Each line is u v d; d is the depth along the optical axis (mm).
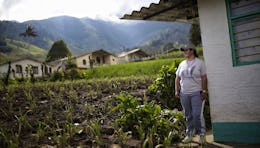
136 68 25469
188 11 6535
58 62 45375
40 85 11359
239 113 4895
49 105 7566
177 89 5457
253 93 4766
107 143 4902
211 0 5074
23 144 4828
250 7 4867
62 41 65750
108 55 56406
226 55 4984
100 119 6379
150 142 4691
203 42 5176
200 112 5059
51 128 5496
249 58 4883
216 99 5094
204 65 5055
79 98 8664
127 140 5051
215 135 5145
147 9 5750
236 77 4898
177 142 5281
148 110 5438
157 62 26062
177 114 6082
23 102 7855
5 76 14609
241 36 4945
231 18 4945
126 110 5645
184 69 5156
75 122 6250
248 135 4836
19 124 5484
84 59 50031
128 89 10508
